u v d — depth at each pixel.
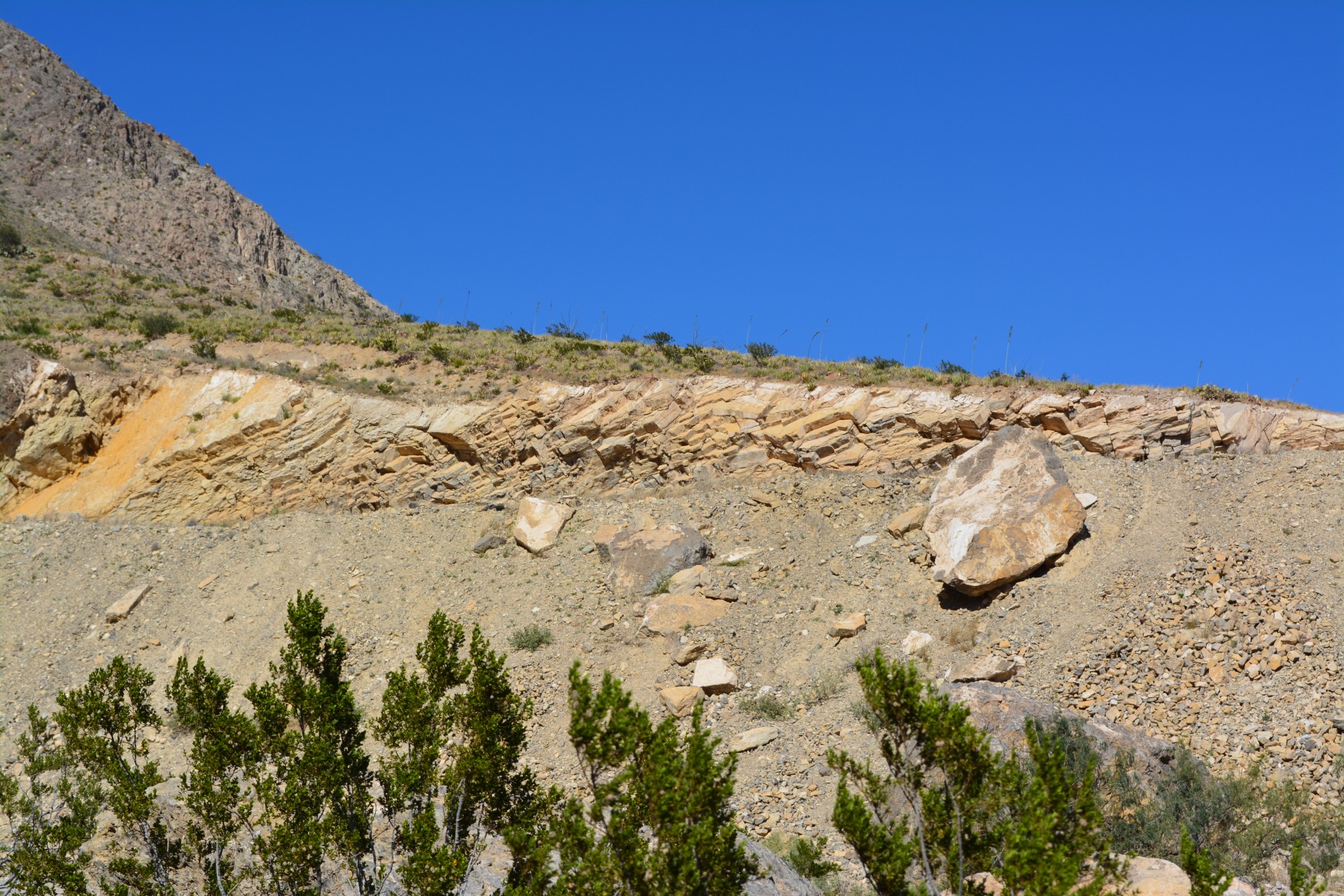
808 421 35.38
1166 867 12.84
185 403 41.88
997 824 11.09
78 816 15.78
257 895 14.12
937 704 11.31
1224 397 34.09
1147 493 29.94
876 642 26.31
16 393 40.19
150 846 13.97
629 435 37.06
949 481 29.88
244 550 35.44
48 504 38.88
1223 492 29.27
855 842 10.93
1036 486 28.27
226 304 62.16
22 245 69.75
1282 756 19.64
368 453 38.97
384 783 13.73
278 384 41.28
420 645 14.75
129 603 32.50
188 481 39.25
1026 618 25.50
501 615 30.31
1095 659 23.47
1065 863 9.53
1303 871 11.24
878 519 31.39
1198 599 24.62
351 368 44.19
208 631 31.55
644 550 30.97
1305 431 31.56
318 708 13.91
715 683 25.77
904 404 34.88
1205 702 21.73
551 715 25.80
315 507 38.62
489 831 13.71
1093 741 18.94
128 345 46.19
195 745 14.27
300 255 105.38
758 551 31.25
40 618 32.38
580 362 42.12
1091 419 33.47
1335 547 25.12
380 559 34.25
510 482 37.62
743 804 21.22
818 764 22.06
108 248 83.19
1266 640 22.67
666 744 11.28
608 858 10.80
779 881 14.91
